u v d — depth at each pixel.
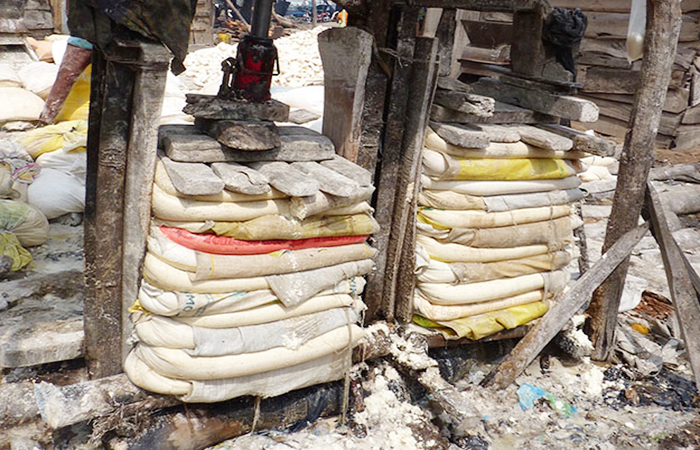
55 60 7.29
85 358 2.73
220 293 2.42
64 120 5.70
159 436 2.48
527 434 3.07
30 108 5.87
